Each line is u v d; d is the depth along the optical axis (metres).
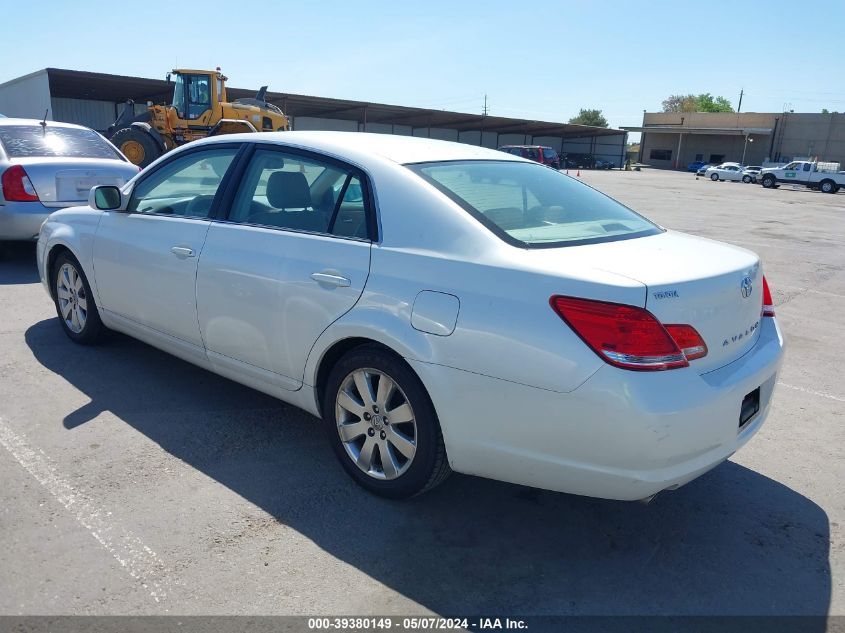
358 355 3.07
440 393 2.76
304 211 3.36
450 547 2.85
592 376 2.43
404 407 2.97
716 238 13.64
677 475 2.52
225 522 2.94
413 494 3.04
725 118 70.69
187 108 20.52
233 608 2.44
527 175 3.56
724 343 2.74
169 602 2.45
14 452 3.46
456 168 3.29
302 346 3.25
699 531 3.05
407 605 2.49
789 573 2.77
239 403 4.16
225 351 3.69
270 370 3.48
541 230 2.95
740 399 2.69
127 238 4.21
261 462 3.48
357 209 3.15
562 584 2.65
